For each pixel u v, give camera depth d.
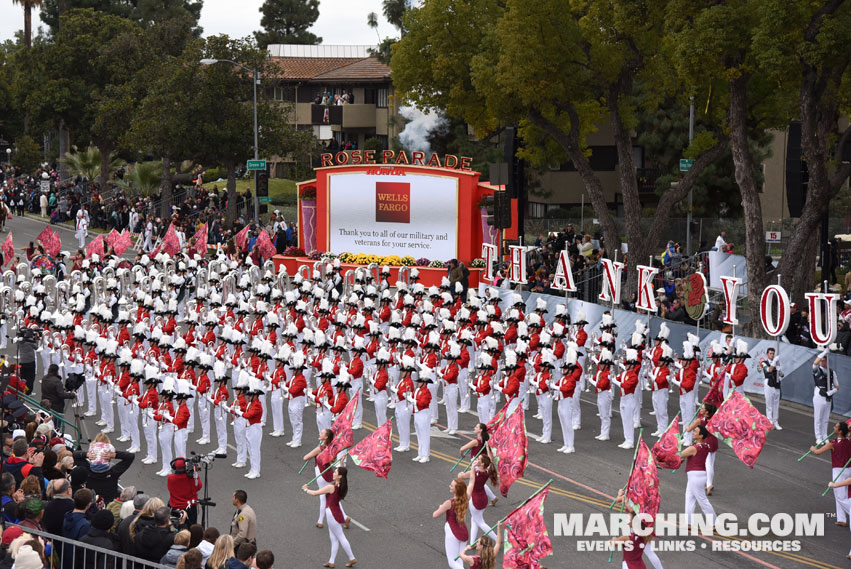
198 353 25.89
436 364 27.38
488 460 18.59
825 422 25.53
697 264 43.62
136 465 24.38
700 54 31.59
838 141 34.81
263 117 58.84
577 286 42.44
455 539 16.84
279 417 26.69
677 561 18.05
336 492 17.66
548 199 63.94
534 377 26.30
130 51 70.62
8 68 102.12
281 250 54.84
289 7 109.12
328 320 34.31
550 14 39.09
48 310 34.81
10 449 18.25
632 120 43.06
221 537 14.26
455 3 46.12
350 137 79.50
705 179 55.69
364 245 51.41
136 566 14.73
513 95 42.31
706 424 21.23
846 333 30.34
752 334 33.69
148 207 63.81
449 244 49.56
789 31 29.80
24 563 12.26
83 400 30.05
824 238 32.62
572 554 18.45
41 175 77.31
